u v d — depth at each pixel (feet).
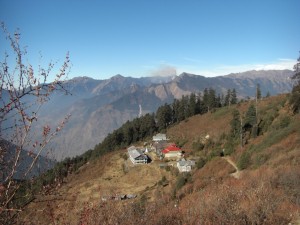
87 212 16.44
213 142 202.59
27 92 11.83
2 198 11.74
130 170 195.00
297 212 28.19
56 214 14.71
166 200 38.37
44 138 11.87
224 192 34.96
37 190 12.64
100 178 192.13
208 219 25.20
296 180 38.55
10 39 11.76
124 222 21.31
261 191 32.83
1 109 11.24
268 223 25.84
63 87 12.37
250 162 106.22
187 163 174.29
